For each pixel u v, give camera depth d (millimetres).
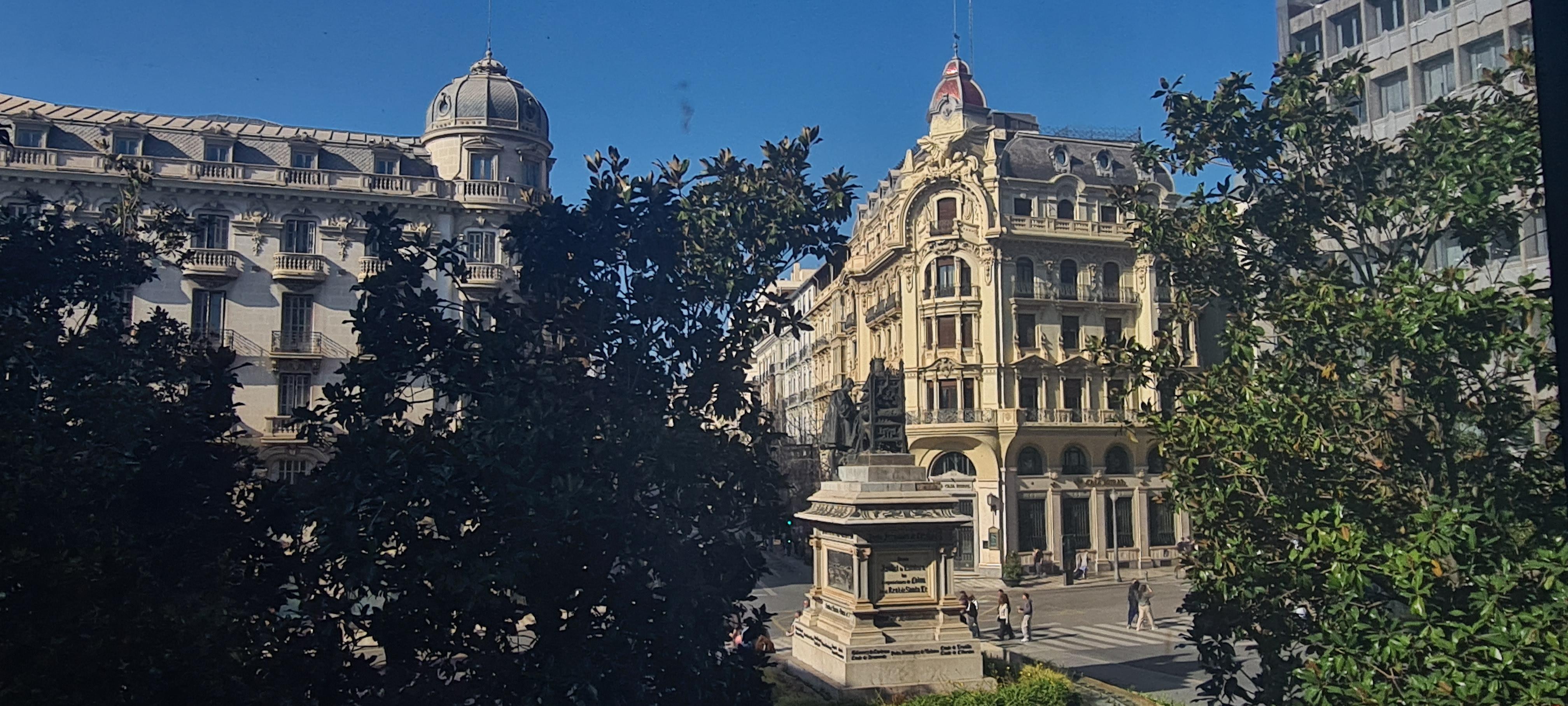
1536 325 11875
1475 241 11094
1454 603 9281
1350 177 12773
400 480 9641
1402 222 14688
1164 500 12461
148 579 9391
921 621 17719
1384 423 10547
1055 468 51156
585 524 9750
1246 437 10570
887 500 17797
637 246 11992
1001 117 59500
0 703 8023
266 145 44750
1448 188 10586
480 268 43000
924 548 17953
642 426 10500
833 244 12422
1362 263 16312
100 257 14102
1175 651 26297
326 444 11242
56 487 9391
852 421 20172
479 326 11414
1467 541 8945
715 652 11039
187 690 8773
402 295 12117
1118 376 53062
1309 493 10516
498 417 10008
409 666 10367
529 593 10516
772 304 12406
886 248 55594
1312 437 10234
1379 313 9875
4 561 8367
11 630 8305
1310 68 12953
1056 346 52031
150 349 12672
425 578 9391
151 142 42875
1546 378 9383
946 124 59500
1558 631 8133
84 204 39531
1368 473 10891
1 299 12633
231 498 11812
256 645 9516
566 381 11422
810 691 16969
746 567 11406
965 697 15547
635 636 10273
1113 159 55594
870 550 17578
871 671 16984
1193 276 13578
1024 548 50312
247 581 10781
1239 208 15133
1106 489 51656
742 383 11977
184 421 11711
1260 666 13023
